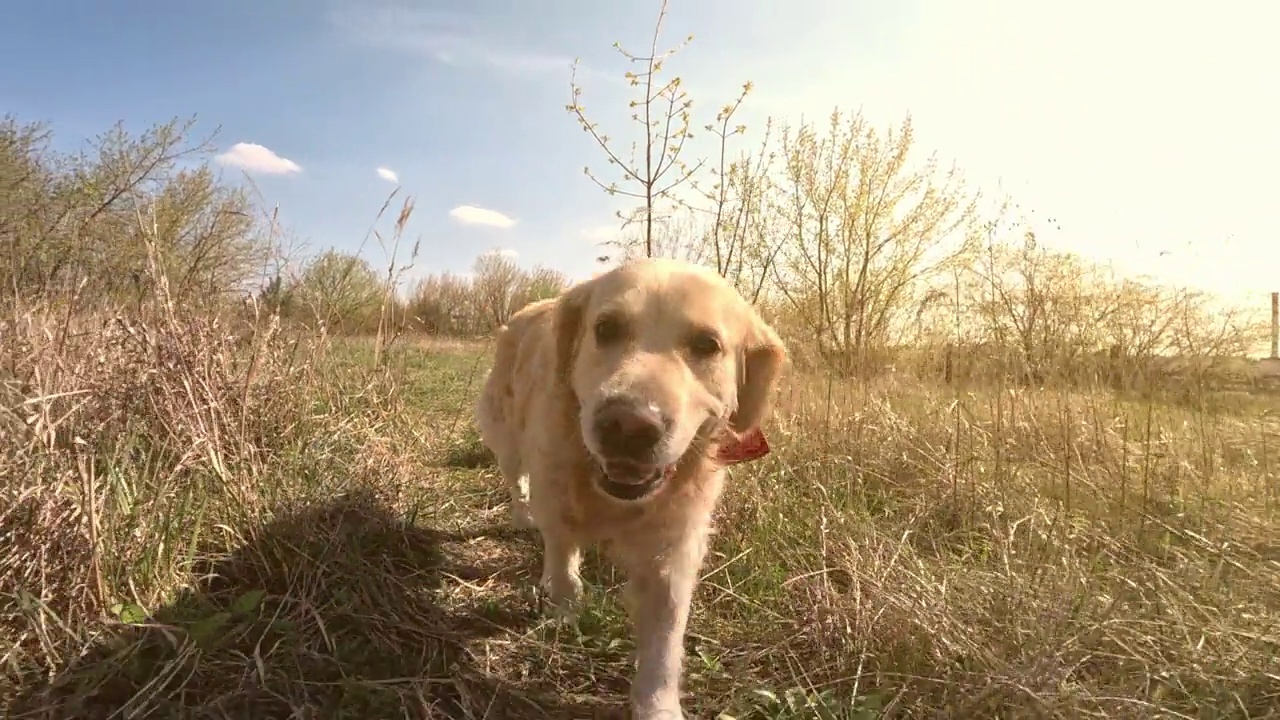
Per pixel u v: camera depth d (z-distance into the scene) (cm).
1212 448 106
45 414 58
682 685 58
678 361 53
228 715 46
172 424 70
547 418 60
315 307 107
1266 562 79
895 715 54
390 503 81
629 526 55
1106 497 93
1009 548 75
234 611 54
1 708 43
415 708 50
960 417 111
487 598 70
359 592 63
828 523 82
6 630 49
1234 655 59
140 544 56
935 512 93
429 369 225
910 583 67
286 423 86
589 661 61
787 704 52
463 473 113
